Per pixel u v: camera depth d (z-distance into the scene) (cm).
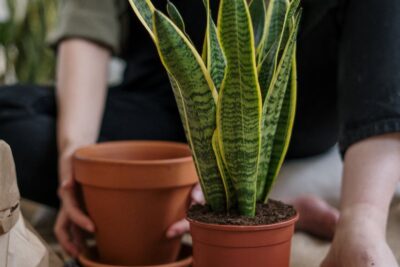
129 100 142
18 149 130
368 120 101
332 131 150
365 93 102
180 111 89
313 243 127
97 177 103
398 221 136
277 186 150
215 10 123
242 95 82
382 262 89
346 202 99
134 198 102
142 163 101
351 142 103
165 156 114
